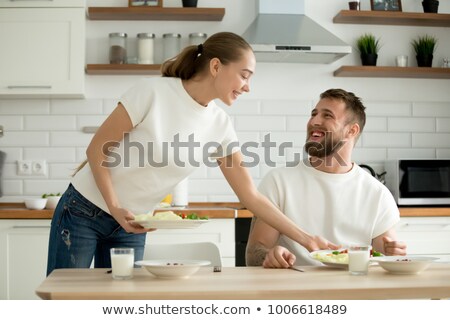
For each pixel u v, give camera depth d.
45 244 3.67
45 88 4.09
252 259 2.34
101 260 2.42
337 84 4.52
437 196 4.21
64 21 4.11
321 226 2.46
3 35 4.09
